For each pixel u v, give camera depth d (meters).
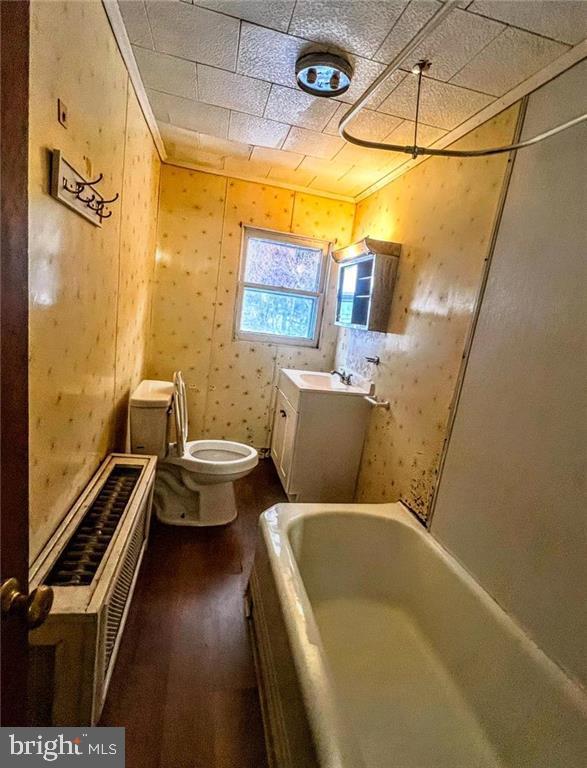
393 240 2.50
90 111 1.26
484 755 1.19
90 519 1.37
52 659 0.96
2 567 0.54
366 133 2.00
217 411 3.34
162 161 2.86
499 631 1.29
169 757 1.14
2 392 0.52
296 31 1.34
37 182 0.94
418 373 2.06
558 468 1.19
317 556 1.79
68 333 1.22
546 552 1.20
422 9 1.17
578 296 1.17
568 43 1.21
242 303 3.25
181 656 1.48
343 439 2.64
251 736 1.22
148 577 1.89
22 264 0.57
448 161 1.96
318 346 3.44
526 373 1.34
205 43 1.47
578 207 1.19
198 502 2.36
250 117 2.04
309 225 3.22
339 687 1.37
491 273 1.55
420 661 1.53
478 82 1.46
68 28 1.05
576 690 1.05
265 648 1.35
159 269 3.02
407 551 1.80
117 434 2.03
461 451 1.64
